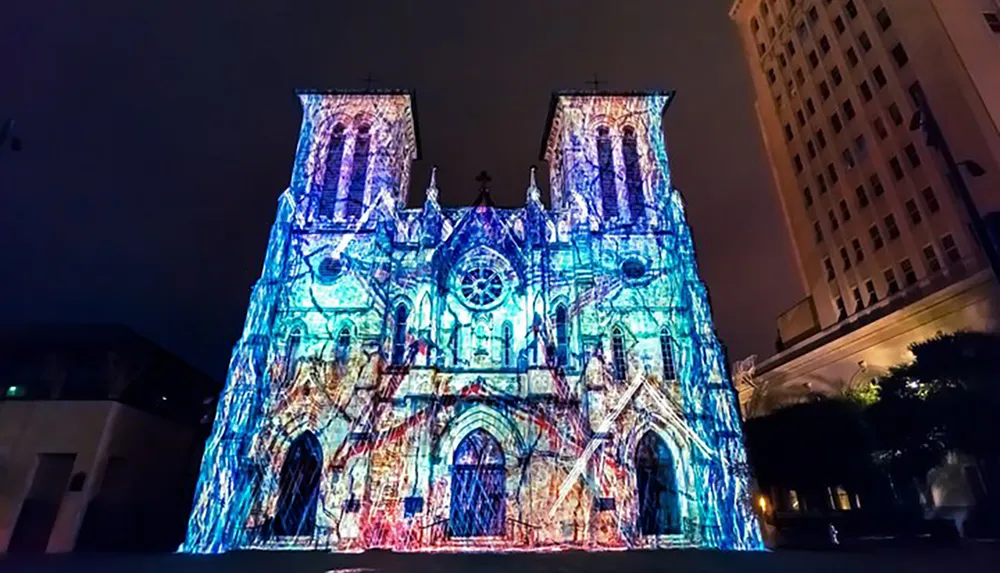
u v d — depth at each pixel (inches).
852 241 2192.4
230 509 1194.6
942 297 1572.3
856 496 1659.7
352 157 1694.1
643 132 1742.1
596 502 1219.9
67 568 845.8
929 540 1233.4
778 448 1764.3
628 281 1481.3
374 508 1204.5
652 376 1362.0
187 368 1815.9
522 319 1456.7
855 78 2219.5
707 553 1063.6
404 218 1603.1
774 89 2822.3
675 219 1557.6
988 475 1230.3
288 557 1022.4
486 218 1576.0
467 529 1226.0
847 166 2245.3
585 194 1610.5
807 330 2465.6
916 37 1861.5
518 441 1267.2
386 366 1332.4
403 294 1456.7
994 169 1544.0
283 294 1443.2
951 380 1261.1
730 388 1333.7
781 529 1726.1
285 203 1546.5
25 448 1323.8
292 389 1338.6
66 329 1542.8
